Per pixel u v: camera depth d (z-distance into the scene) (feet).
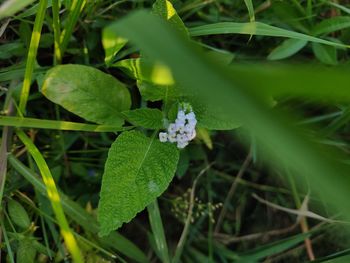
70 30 0.61
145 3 0.70
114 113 0.57
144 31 0.24
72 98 0.56
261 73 0.18
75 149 0.72
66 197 0.63
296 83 0.18
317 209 0.73
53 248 0.66
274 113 0.20
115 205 0.52
